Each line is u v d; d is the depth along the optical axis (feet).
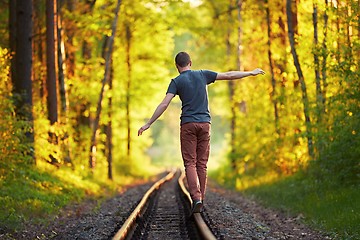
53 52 74.13
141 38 105.60
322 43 53.26
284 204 53.36
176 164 255.09
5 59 55.01
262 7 82.23
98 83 100.32
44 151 66.03
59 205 52.60
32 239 35.32
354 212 39.29
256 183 81.46
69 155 80.28
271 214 48.52
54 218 45.16
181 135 31.96
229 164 127.44
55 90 74.54
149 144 146.82
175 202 55.88
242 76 32.14
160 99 122.21
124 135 132.57
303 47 62.18
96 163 108.99
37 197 51.06
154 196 64.03
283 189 62.34
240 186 87.04
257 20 89.35
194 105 31.65
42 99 83.61
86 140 97.09
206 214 36.27
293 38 63.36
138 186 94.89
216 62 134.41
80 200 60.90
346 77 48.52
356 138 48.34
